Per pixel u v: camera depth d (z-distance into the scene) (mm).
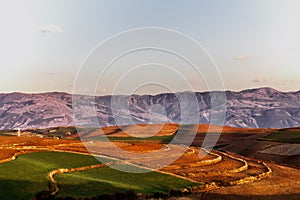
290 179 57438
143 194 40531
